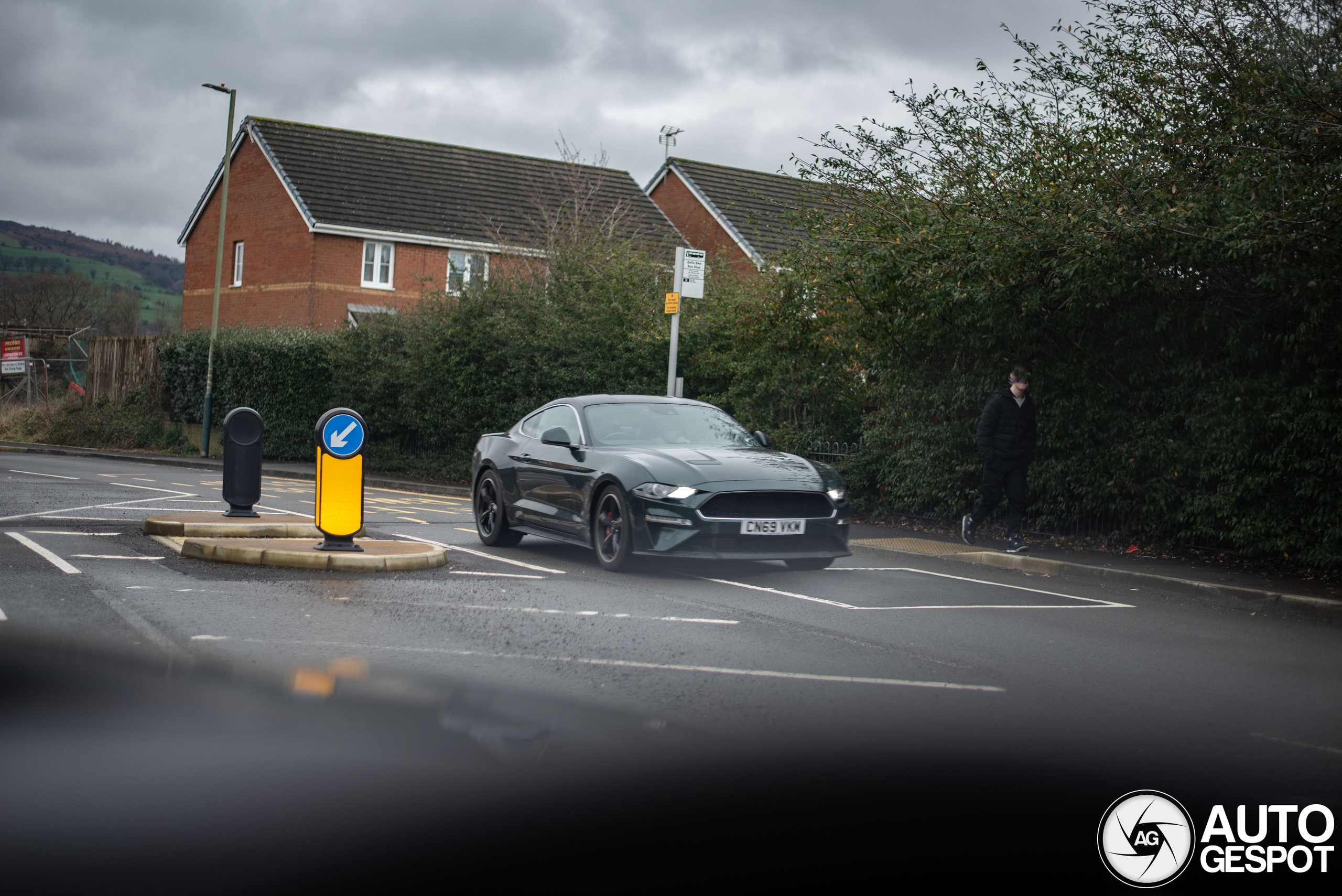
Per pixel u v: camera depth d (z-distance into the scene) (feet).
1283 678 19.33
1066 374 37.93
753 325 49.57
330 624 20.80
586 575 29.25
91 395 103.35
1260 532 32.94
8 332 125.80
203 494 50.16
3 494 45.78
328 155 110.93
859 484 47.01
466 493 61.72
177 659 16.79
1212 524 34.71
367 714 12.98
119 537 32.76
